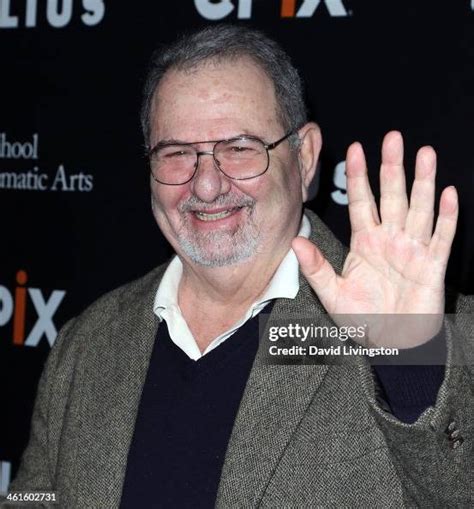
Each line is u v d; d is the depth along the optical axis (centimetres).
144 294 188
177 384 167
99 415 172
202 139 160
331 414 150
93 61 274
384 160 129
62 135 280
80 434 173
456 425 121
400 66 230
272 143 163
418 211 127
